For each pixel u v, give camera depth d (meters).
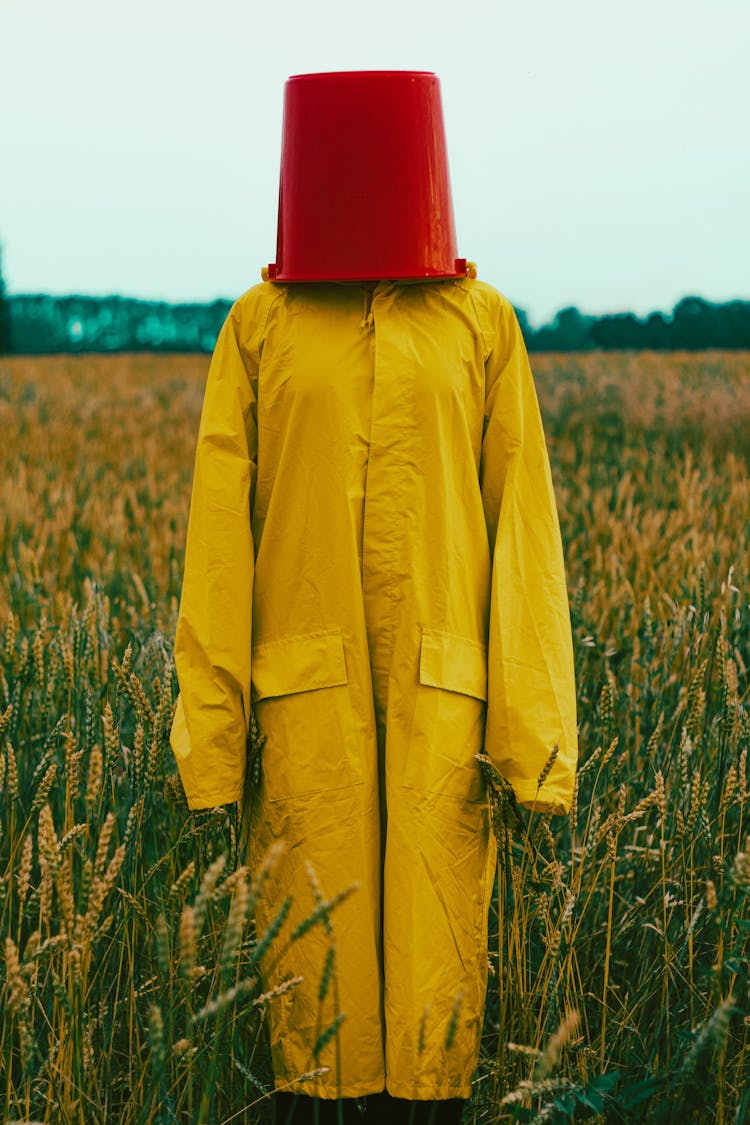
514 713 2.42
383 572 2.43
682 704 3.26
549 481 2.55
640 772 3.24
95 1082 2.38
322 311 2.45
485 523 2.53
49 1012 2.65
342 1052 2.45
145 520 7.69
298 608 2.46
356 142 2.40
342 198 2.41
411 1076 2.39
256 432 2.52
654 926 2.78
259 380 2.48
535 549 2.51
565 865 2.90
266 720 2.48
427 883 2.41
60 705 3.38
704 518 6.48
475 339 2.48
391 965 2.42
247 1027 2.76
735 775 2.62
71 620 3.50
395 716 2.44
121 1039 2.75
